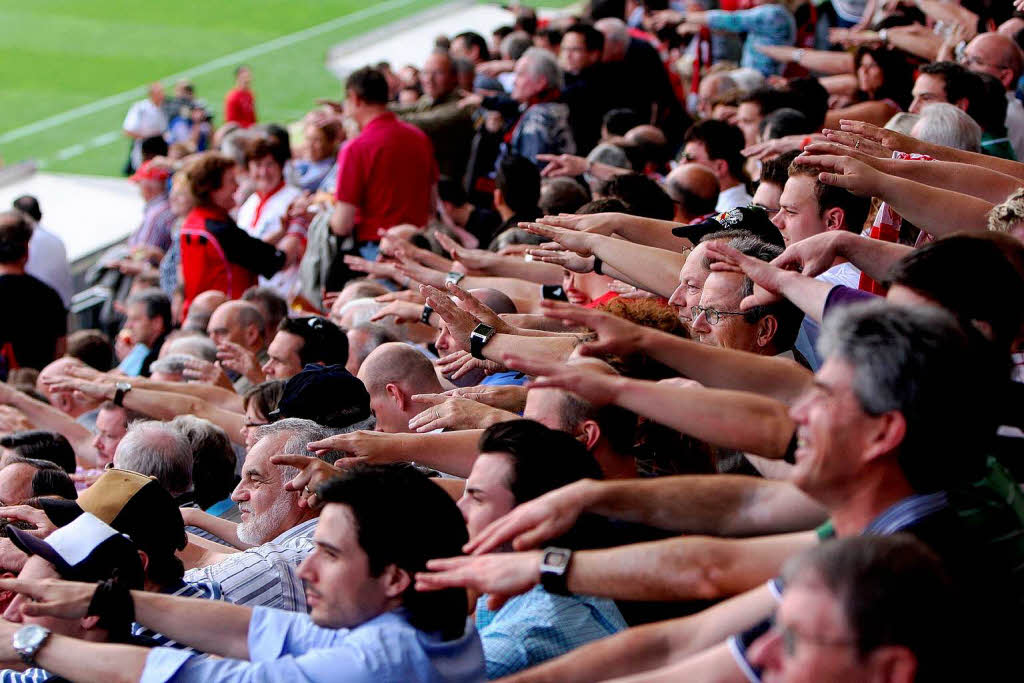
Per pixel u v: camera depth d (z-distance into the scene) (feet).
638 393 17.17
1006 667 14.10
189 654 17.74
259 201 66.03
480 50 87.76
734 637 15.14
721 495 17.58
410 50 150.20
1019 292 17.46
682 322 25.46
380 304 39.24
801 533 16.65
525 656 19.49
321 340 38.24
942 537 14.75
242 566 24.26
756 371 18.02
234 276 60.03
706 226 28.09
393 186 56.49
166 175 84.33
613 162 49.83
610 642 16.63
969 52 46.39
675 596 16.38
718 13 70.69
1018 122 45.47
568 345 24.91
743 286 23.86
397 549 17.62
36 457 34.06
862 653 12.28
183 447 30.76
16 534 21.26
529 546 16.87
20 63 162.50
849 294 20.01
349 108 56.95
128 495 23.25
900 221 27.68
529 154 59.16
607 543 19.34
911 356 14.32
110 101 152.15
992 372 14.71
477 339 25.48
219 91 154.92
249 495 28.07
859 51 53.06
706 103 62.69
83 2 184.96
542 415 22.62
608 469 22.35
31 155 138.21
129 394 37.81
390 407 31.58
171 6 183.62
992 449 19.66
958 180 25.98
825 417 14.87
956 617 12.46
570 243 28.35
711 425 17.15
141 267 72.64
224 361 43.32
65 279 70.59
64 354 62.39
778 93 50.24
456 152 69.15
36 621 20.45
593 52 63.62
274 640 18.38
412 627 17.70
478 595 22.70
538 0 160.56
